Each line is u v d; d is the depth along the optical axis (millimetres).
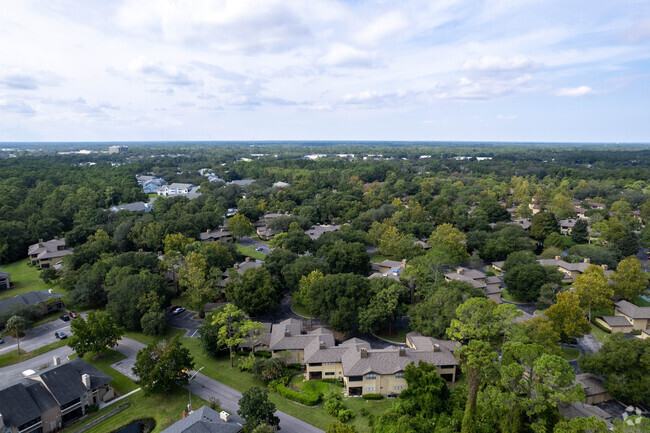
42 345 91875
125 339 96500
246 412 61781
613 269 127000
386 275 117875
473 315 73688
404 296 101062
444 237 142000
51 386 67438
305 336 87375
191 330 100875
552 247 142500
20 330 95562
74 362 76375
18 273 139500
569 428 49594
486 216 182125
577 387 53562
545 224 165625
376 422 61812
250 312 101375
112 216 182375
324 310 95312
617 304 103188
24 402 63250
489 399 61000
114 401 73500
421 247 140000
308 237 150250
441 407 62906
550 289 103062
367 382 73750
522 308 110375
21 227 159125
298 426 65500
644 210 188125
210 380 79750
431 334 85625
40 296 107875
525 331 76875
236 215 176875
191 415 61625
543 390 54625
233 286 106875
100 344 84562
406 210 197375
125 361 86562
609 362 68812
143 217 172625
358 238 156375
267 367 78688
